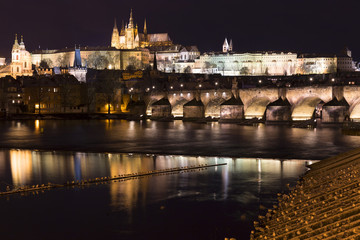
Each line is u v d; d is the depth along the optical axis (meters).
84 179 80.38
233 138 143.88
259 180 78.06
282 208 50.06
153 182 77.94
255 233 44.12
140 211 61.19
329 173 60.53
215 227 54.56
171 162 97.81
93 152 114.06
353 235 30.89
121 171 87.62
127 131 172.62
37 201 66.62
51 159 102.81
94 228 54.84
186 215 59.28
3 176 83.69
